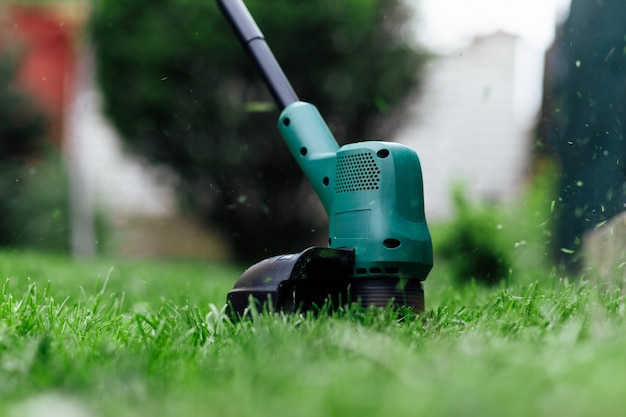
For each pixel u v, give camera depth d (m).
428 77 4.32
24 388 0.78
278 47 3.91
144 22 4.02
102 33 4.07
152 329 1.13
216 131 3.96
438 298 1.66
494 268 2.28
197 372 0.83
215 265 3.97
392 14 4.06
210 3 3.96
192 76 3.97
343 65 3.98
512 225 2.30
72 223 4.27
